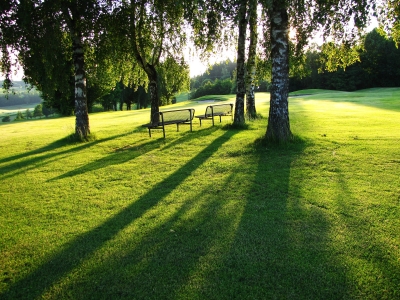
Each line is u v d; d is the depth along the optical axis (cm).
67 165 709
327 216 357
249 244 306
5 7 880
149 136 1060
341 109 1716
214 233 333
